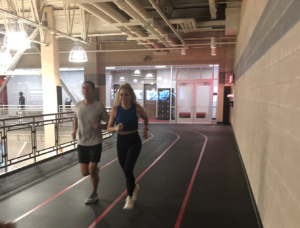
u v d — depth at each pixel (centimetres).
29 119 1224
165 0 757
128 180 317
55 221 301
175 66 1461
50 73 1052
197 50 1377
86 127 330
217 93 1388
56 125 613
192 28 942
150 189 403
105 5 634
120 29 841
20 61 1500
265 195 276
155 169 512
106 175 472
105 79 1492
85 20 941
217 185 422
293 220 176
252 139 404
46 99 1065
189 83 1455
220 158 604
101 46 1473
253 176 371
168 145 766
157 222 298
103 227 288
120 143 317
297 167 173
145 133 336
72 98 1395
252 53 440
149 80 1555
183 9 902
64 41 1458
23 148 1009
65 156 608
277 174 228
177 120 1484
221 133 1023
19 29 711
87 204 346
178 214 319
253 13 445
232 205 346
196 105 1453
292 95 191
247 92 507
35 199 362
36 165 529
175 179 452
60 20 995
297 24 182
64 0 547
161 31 835
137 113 319
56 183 426
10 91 1720
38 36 1381
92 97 334
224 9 893
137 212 323
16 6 782
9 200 358
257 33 384
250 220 305
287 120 202
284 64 217
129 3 576
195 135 970
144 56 1441
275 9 257
